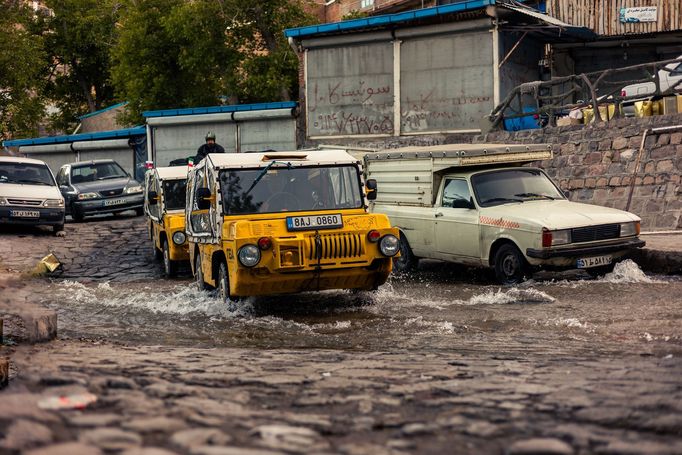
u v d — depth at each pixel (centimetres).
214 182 1202
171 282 1656
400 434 418
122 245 2227
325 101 3098
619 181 2002
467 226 1464
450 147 1631
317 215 1138
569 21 3153
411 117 2934
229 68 3991
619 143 2038
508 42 2842
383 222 1157
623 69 2156
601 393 499
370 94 3014
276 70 3925
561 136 2170
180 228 1692
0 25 5106
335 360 686
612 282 1317
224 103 4441
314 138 3130
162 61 4347
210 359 691
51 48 6034
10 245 2162
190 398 503
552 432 412
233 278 1117
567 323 952
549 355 729
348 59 3044
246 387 550
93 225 2662
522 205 1430
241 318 1102
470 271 1623
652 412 447
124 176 3033
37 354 739
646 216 1908
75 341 886
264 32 4019
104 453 364
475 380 562
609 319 970
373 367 634
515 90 2411
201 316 1134
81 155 4188
